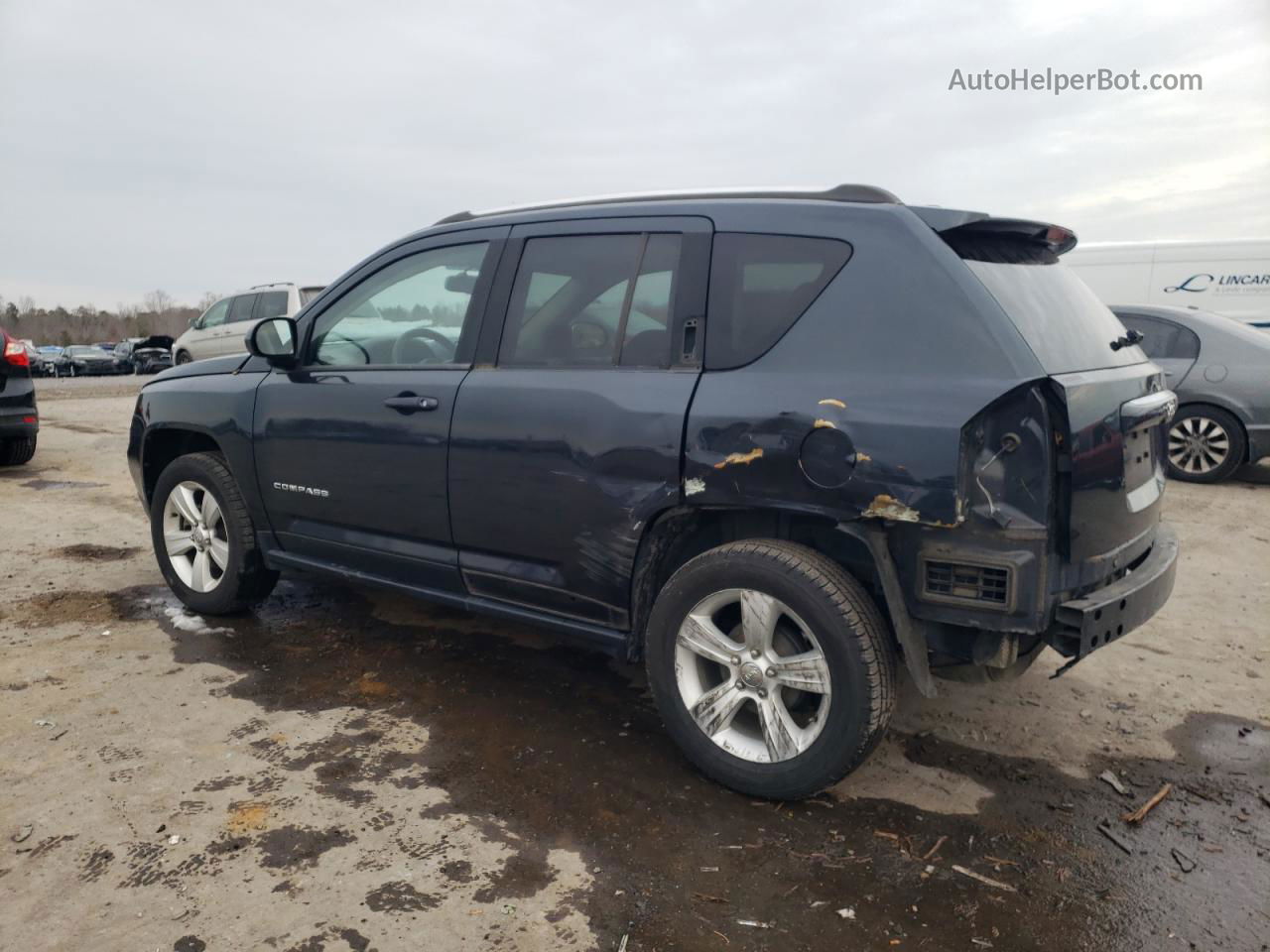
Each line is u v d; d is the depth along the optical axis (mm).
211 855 2438
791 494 2590
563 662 3873
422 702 3451
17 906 2213
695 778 2910
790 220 2797
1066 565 2477
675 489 2791
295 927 2160
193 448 4535
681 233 2979
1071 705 3521
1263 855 2551
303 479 3844
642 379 2916
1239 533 6293
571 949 2109
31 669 3691
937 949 2141
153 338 36000
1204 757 3123
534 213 3375
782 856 2496
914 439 2404
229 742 3090
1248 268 11188
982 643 2531
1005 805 2789
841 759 2570
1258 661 3973
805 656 2629
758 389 2672
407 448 3443
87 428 12297
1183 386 8125
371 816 2646
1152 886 2400
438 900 2271
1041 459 2385
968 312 2469
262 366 4105
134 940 2102
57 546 5688
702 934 2170
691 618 2826
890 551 2576
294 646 4016
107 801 2691
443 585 3531
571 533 3057
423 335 3570
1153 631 4355
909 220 2633
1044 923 2240
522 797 2773
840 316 2633
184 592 4391
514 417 3148
